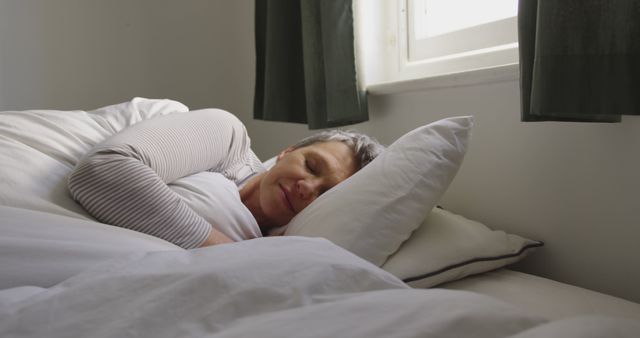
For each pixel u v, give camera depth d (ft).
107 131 3.70
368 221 3.05
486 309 1.44
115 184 2.77
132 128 3.15
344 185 3.30
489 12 4.95
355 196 3.15
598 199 3.31
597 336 1.25
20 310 1.53
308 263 1.77
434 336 1.30
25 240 2.19
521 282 3.22
